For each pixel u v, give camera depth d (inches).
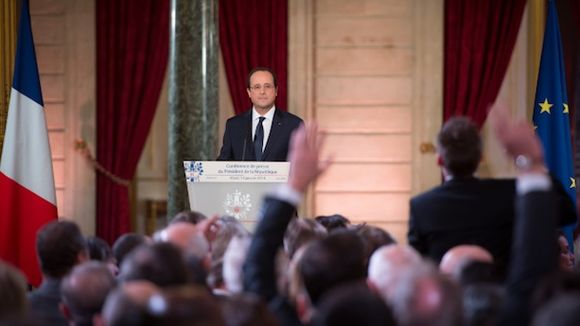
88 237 323.6
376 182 709.9
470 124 289.6
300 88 703.7
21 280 206.5
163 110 712.4
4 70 643.5
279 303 223.1
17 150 520.7
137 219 716.0
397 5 706.2
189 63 549.3
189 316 163.6
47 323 260.1
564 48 697.0
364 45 708.0
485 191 287.4
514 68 695.1
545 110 556.1
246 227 410.3
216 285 283.7
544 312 159.5
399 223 711.1
